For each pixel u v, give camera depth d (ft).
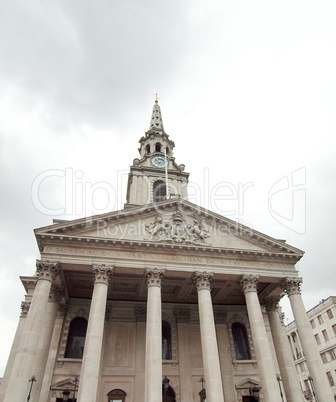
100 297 83.87
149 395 72.49
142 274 94.79
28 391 82.28
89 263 88.89
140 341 107.04
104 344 105.19
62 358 99.66
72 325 109.19
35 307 78.74
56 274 87.20
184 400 99.09
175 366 105.50
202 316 87.10
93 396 69.92
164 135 203.41
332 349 191.21
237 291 115.96
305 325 92.32
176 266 93.15
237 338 117.50
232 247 101.65
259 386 104.58
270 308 111.04
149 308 85.10
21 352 71.92
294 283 98.94
